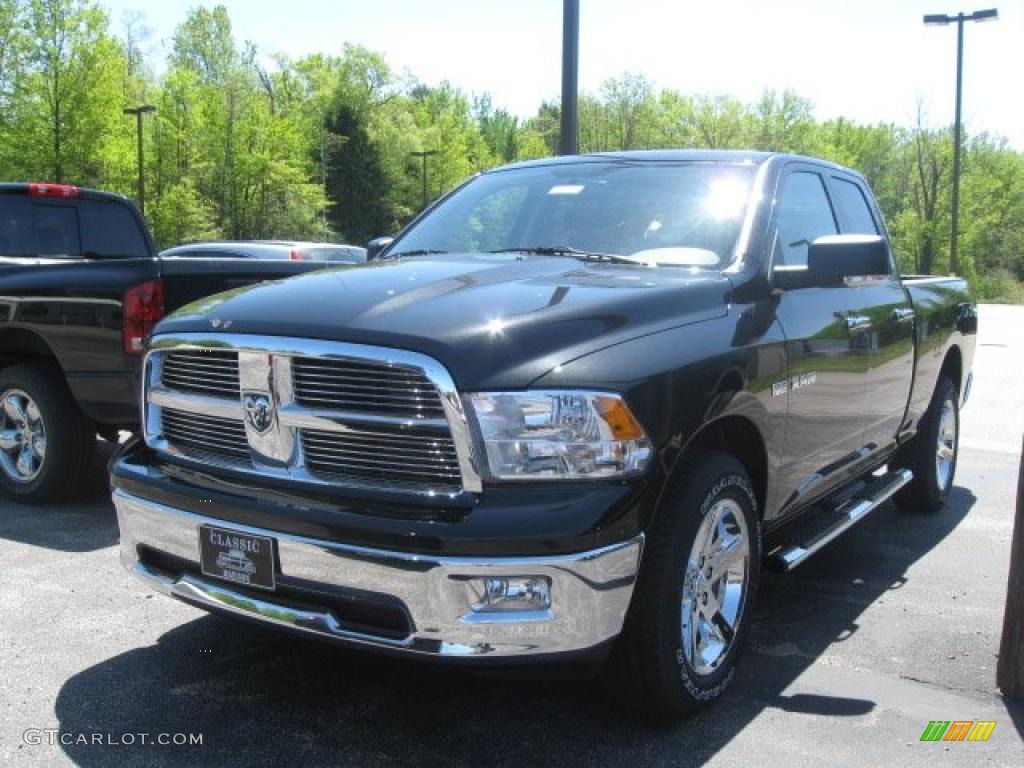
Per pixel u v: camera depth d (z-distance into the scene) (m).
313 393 3.02
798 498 4.13
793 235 4.34
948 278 6.42
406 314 3.02
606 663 3.15
